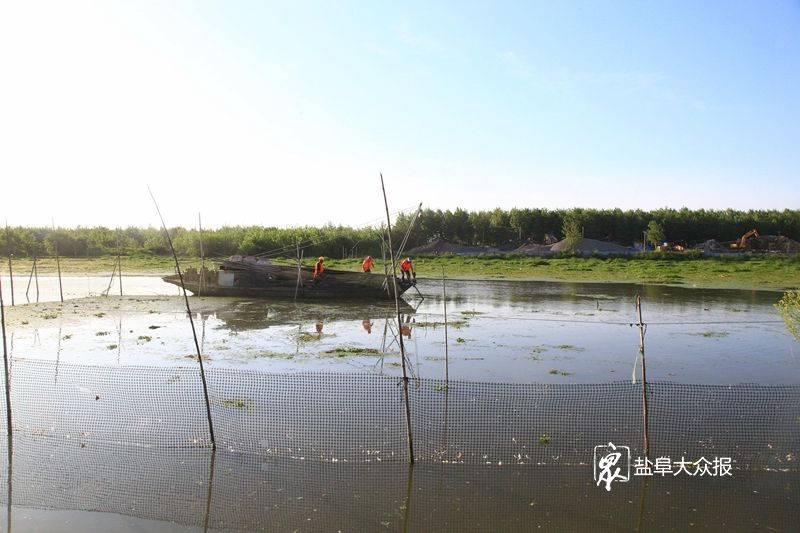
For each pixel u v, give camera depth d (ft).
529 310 84.38
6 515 22.62
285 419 32.24
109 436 29.81
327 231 220.64
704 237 280.51
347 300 98.12
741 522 22.17
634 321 72.28
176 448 28.50
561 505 23.36
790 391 36.88
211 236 212.02
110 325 69.46
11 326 67.10
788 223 283.79
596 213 284.41
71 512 22.81
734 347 56.08
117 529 21.67
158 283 131.54
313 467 26.53
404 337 61.36
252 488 24.68
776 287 120.67
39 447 28.63
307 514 22.70
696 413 32.94
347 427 31.04
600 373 45.29
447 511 22.90
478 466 26.58
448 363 48.44
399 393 36.99
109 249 210.38
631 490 24.49
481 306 89.66
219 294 102.63
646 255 187.93
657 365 48.26
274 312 82.94
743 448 28.30
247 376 41.27
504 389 38.37
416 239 261.03
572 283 132.67
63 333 63.05
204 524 22.09
